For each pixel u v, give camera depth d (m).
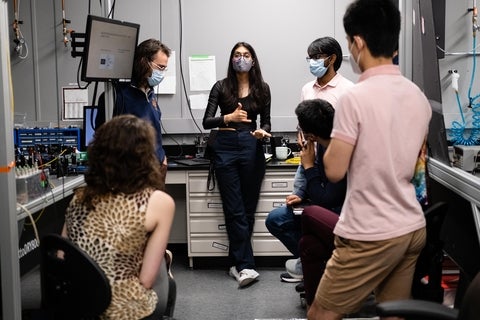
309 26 4.12
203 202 3.85
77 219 1.72
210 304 3.28
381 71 1.73
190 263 3.98
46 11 4.13
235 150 3.61
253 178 3.67
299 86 4.16
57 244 1.62
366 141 1.68
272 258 3.97
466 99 3.92
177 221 4.32
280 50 4.14
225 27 4.15
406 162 1.71
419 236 1.77
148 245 1.74
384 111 1.67
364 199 1.71
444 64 3.90
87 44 2.71
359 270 1.75
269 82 4.18
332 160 1.72
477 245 2.29
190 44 4.18
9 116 1.93
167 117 4.26
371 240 1.70
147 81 3.13
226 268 4.01
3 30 1.91
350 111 1.69
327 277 1.84
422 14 2.63
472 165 2.48
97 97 4.14
